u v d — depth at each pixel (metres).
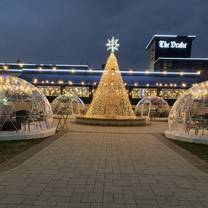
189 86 38.91
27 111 13.62
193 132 13.07
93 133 13.23
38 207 4.26
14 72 38.66
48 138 11.37
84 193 4.93
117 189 5.21
